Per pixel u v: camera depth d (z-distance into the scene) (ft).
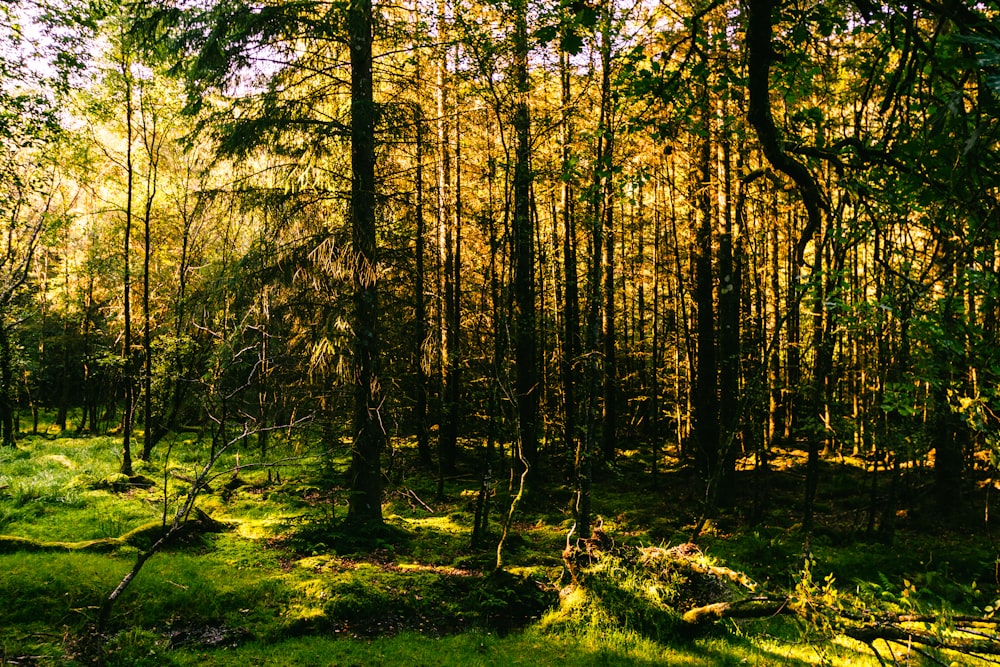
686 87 12.19
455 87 40.29
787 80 11.70
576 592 31.17
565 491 54.75
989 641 13.12
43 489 43.68
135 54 51.01
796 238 54.54
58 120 36.60
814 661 25.85
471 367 59.21
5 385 71.61
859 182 9.48
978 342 9.82
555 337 71.15
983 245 8.97
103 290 87.71
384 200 39.96
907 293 9.91
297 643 26.21
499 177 42.52
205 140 39.50
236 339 33.71
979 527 41.63
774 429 72.49
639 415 82.07
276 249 37.73
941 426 32.01
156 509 41.27
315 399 40.19
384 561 36.50
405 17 41.65
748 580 30.40
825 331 24.04
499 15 29.43
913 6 7.60
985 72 5.73
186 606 27.91
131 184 60.44
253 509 45.34
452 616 30.76
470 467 64.90
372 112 36.76
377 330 40.81
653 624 28.40
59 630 24.41
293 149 36.94
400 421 47.29
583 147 29.71
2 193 42.37
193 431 79.92
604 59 24.32
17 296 86.53
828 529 42.47
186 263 67.36
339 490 41.65
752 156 44.75
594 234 31.94
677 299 67.26
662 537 43.21
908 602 14.42
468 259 73.72
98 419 105.60
